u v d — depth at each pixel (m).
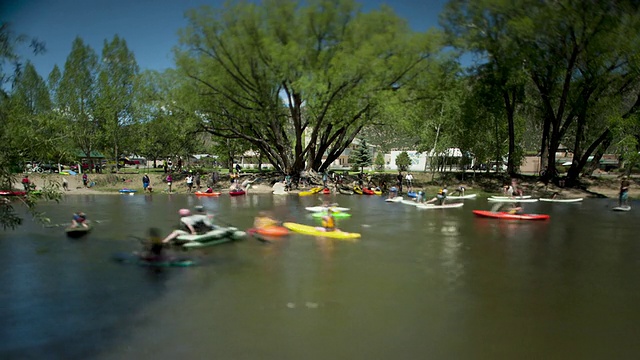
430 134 49.19
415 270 13.23
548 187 42.03
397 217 25.14
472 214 26.59
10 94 12.36
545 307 10.14
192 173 47.44
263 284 11.68
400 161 71.00
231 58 36.50
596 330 8.85
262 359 7.49
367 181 45.31
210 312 9.62
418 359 7.56
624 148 38.53
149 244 14.84
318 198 36.56
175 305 10.04
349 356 7.64
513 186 34.53
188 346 7.96
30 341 8.16
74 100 50.94
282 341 8.20
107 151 56.22
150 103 39.75
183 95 38.19
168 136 51.84
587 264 14.12
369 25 36.50
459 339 8.36
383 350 7.88
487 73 42.50
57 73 52.31
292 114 40.59
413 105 41.06
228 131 45.81
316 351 7.81
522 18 36.91
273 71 35.81
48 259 14.24
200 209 16.97
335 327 8.87
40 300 10.35
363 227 21.39
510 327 8.98
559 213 27.69
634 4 34.22
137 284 11.62
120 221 22.95
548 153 46.00
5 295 10.67
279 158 44.66
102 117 51.72
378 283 11.87
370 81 35.84
